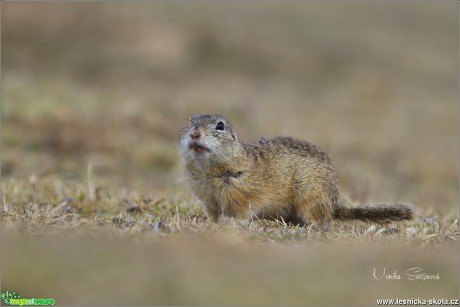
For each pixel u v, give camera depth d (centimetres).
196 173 1500
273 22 6203
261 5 6675
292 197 1534
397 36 6431
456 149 3784
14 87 3281
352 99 4788
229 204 1498
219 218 1496
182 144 1504
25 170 2258
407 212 1530
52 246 1139
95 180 2167
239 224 1366
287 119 3788
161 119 3170
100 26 5134
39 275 1022
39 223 1309
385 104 4662
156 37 5197
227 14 6222
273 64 5359
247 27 5925
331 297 1011
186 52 5169
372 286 1060
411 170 3166
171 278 1033
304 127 3659
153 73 4734
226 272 1072
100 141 2777
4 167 2284
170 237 1258
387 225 1510
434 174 3161
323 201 1535
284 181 1516
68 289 989
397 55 5947
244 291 1009
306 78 5238
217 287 1014
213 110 3584
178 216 1359
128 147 2752
